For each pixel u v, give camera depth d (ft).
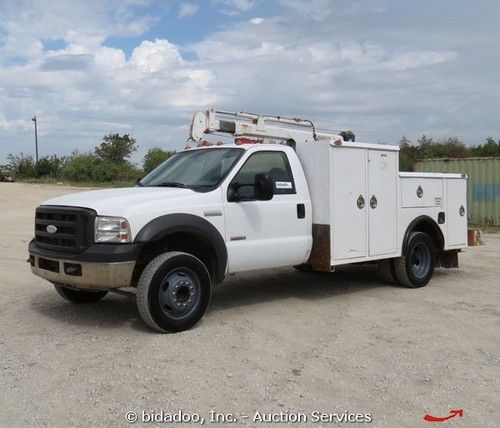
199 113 28.19
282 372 17.07
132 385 16.02
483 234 56.90
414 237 29.32
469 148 137.28
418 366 17.66
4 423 13.79
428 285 30.40
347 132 32.37
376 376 16.81
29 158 188.14
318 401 15.06
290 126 30.99
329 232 25.32
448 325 22.16
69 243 20.90
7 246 45.70
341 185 25.79
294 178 25.36
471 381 16.51
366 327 21.90
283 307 25.07
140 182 25.44
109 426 13.62
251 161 24.07
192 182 23.52
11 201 91.71
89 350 18.99
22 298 26.84
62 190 116.37
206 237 21.79
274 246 24.18
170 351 18.83
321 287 29.71
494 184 65.72
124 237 19.99
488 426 13.78
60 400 15.07
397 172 28.60
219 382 16.25
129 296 22.08
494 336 20.76
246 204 23.34
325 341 20.11
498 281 31.65
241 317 23.24
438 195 31.35
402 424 13.82
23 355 18.54
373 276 32.86
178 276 20.93
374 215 27.43
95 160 175.42
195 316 21.33
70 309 24.61
